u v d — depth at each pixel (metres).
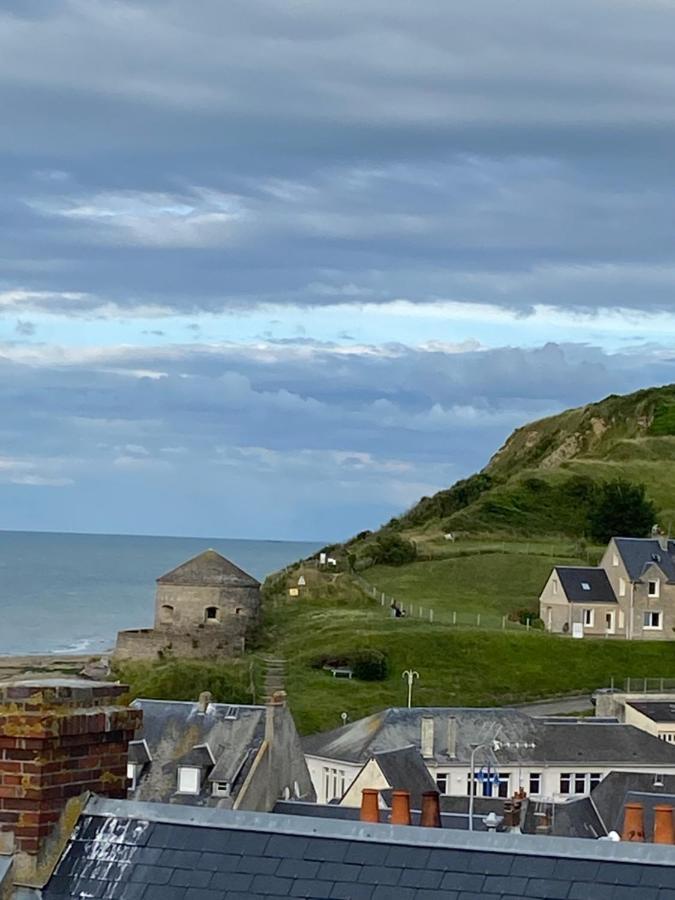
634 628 166.88
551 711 140.00
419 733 103.50
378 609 172.88
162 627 159.50
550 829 75.81
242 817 17.00
